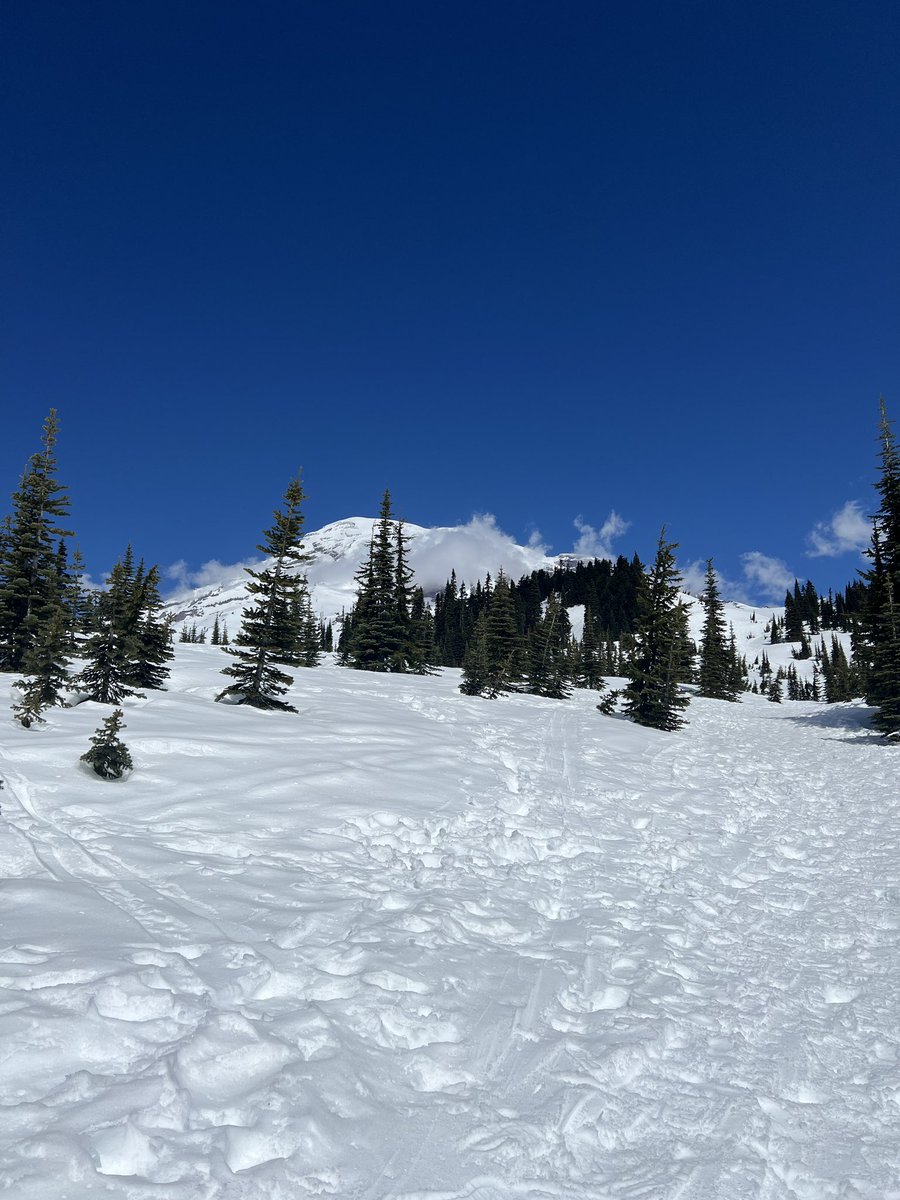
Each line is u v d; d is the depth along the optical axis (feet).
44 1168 10.76
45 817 30.17
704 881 34.04
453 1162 12.88
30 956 17.21
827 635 465.06
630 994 20.85
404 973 19.81
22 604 93.09
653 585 108.99
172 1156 11.66
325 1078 14.55
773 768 71.46
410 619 156.97
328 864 29.48
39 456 97.25
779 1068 17.39
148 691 66.44
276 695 75.41
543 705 111.04
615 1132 14.38
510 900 28.32
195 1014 15.98
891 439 104.73
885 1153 14.32
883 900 31.04
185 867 26.09
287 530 69.77
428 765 51.03
